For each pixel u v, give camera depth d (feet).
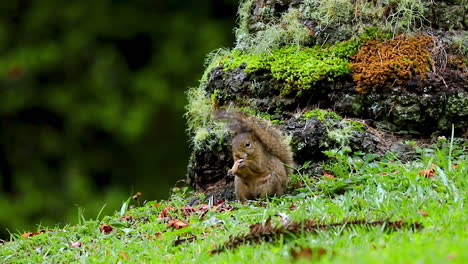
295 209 31.58
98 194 65.36
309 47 41.91
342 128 38.52
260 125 36.27
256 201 34.78
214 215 32.83
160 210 36.91
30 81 66.54
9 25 67.62
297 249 24.35
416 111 38.37
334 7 41.27
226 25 68.54
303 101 40.29
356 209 30.48
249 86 41.42
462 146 38.17
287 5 43.27
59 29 67.82
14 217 63.57
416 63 38.93
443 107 38.47
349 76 39.65
